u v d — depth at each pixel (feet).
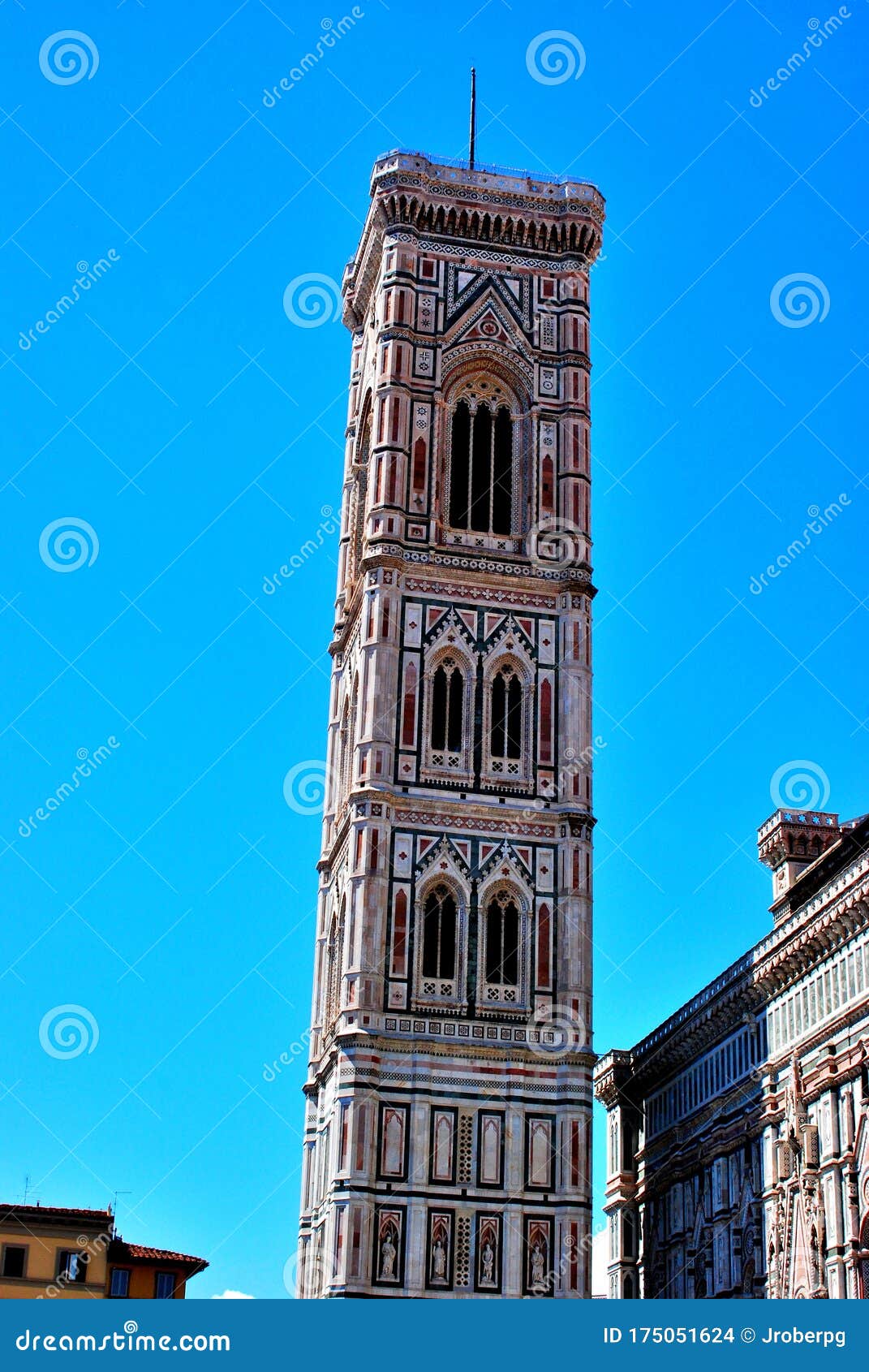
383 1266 311.47
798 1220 294.05
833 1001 292.20
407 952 332.19
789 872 368.68
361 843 336.70
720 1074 346.54
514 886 340.59
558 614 361.71
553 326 385.09
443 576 359.25
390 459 365.20
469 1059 327.06
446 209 386.52
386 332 375.86
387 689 348.59
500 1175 320.50
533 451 373.20
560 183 394.11
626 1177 402.72
